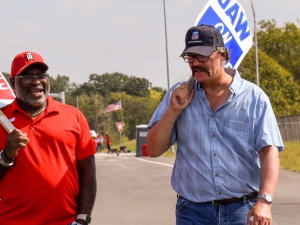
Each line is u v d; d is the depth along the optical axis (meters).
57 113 4.90
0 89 4.95
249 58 61.22
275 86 61.75
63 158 4.85
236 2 5.46
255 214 4.58
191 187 4.95
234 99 4.88
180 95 4.91
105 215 11.98
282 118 56.91
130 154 48.25
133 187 17.58
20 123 4.80
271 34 76.94
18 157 4.74
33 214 4.78
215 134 4.89
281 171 21.38
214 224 4.92
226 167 4.86
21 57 4.80
